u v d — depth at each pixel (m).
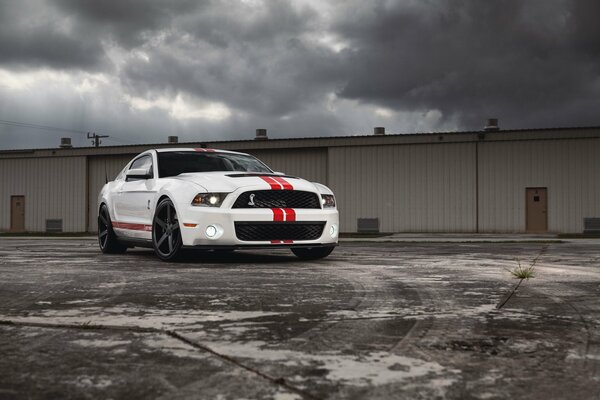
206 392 1.78
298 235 5.94
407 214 23.62
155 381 1.88
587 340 2.43
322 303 3.31
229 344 2.35
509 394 1.76
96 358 2.15
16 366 2.05
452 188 23.17
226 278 4.45
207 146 25.88
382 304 3.27
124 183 7.24
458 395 1.75
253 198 5.76
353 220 24.19
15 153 29.53
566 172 22.06
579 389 1.81
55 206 28.91
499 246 9.80
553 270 5.04
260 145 25.27
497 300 3.41
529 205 22.41
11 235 24.86
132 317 2.90
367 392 1.77
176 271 4.98
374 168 24.03
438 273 4.79
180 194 5.90
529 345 2.35
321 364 2.07
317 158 24.94
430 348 2.29
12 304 3.30
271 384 1.85
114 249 7.47
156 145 26.92
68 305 3.26
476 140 22.92
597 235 20.48
